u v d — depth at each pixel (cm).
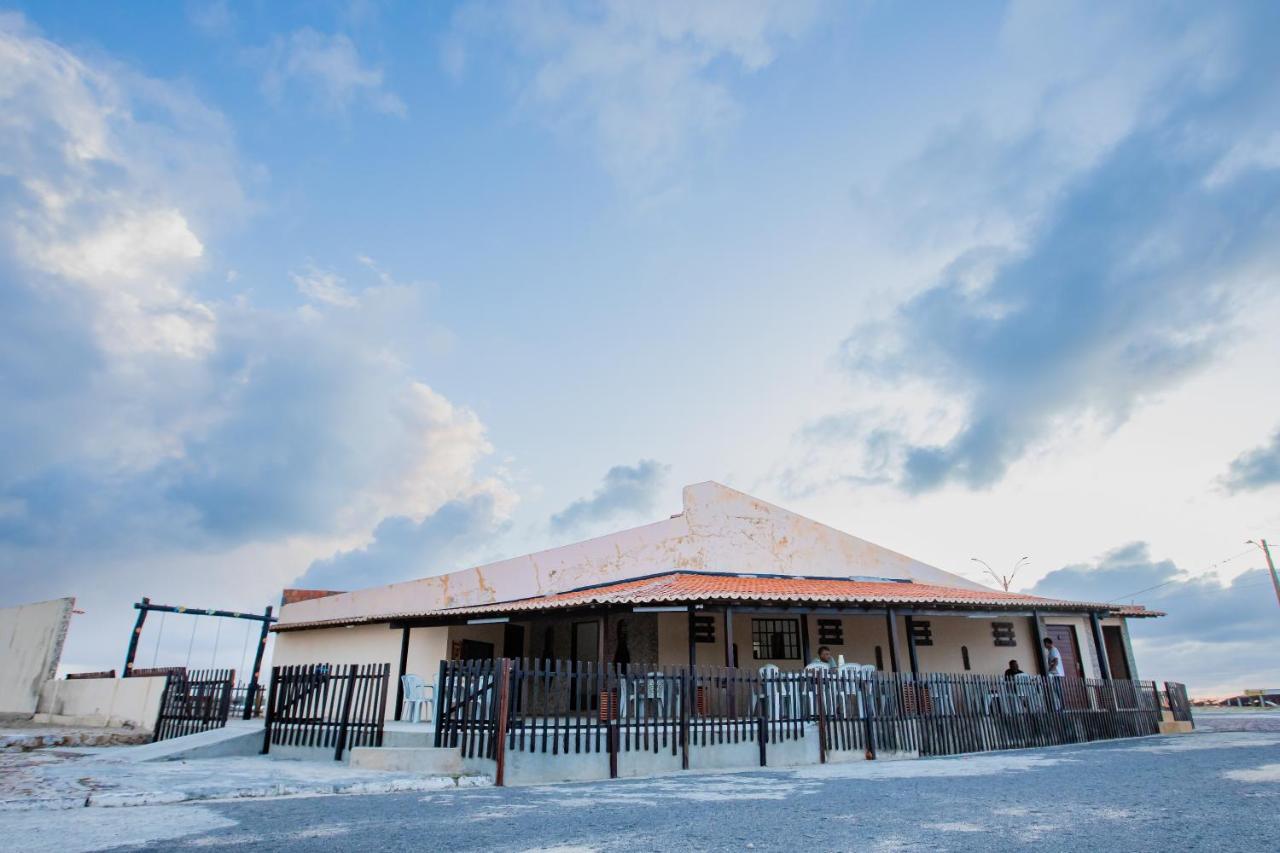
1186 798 652
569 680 1006
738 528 2062
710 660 1753
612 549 2056
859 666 1491
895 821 573
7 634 2305
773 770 1048
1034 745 1428
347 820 608
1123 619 2286
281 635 2539
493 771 931
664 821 593
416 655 2031
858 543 2155
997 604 1714
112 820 605
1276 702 3472
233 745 1164
